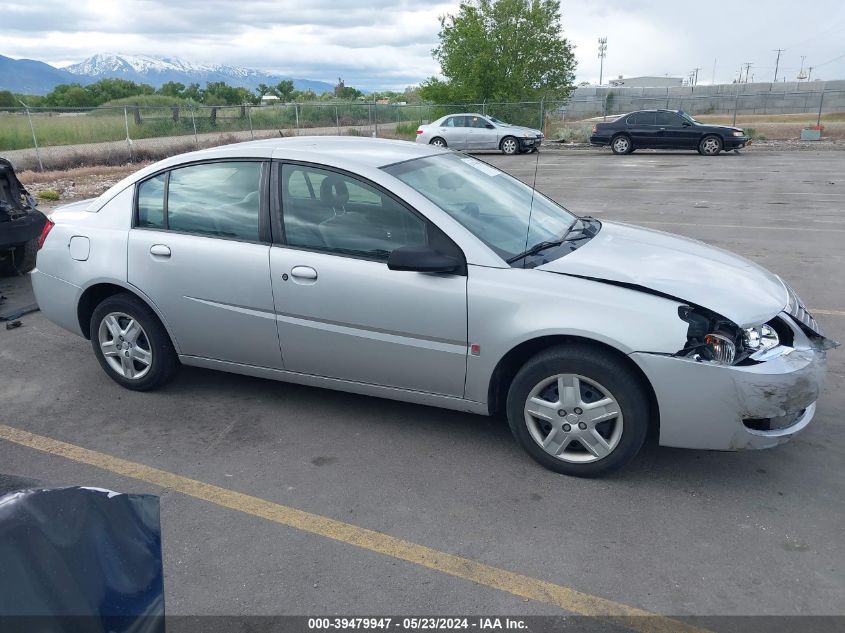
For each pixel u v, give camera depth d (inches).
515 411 142.8
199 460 151.6
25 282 298.5
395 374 152.4
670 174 697.0
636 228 181.8
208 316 167.6
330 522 129.0
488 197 165.6
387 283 146.2
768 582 110.9
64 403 180.5
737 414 128.0
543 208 177.2
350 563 117.7
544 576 113.6
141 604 64.0
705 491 135.9
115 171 804.0
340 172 153.6
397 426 164.6
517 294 136.5
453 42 1302.9
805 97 1669.5
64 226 186.5
